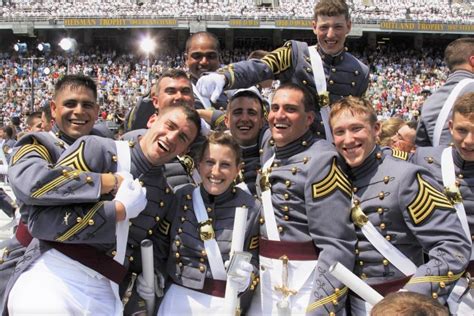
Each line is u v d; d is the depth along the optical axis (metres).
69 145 4.82
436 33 42.75
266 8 43.12
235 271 4.11
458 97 4.65
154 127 4.37
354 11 43.09
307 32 43.62
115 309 4.24
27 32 42.28
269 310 4.47
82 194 3.88
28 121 9.09
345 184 4.30
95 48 44.88
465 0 46.75
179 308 4.42
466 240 4.00
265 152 5.02
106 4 44.38
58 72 41.56
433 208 4.02
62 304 3.99
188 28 41.53
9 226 8.83
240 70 5.27
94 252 4.16
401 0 47.38
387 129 6.75
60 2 45.06
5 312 4.22
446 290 3.90
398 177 4.14
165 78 5.50
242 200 4.66
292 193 4.48
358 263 4.20
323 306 4.06
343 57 5.65
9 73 41.50
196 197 4.63
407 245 4.15
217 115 5.95
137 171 4.35
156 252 4.64
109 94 38.38
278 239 4.48
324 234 4.22
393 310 2.80
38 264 4.14
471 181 4.42
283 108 4.63
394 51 45.25
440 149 4.67
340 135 4.29
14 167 4.02
